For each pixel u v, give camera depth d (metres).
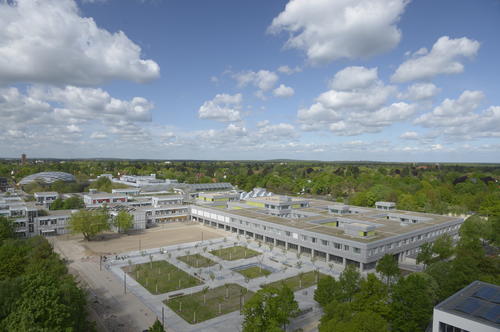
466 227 126.75
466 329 45.88
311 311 74.00
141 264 107.25
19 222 138.25
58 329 47.38
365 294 62.97
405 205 186.50
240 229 149.25
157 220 176.75
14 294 52.03
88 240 137.50
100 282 91.00
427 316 58.72
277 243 132.38
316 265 107.75
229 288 87.50
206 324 68.31
